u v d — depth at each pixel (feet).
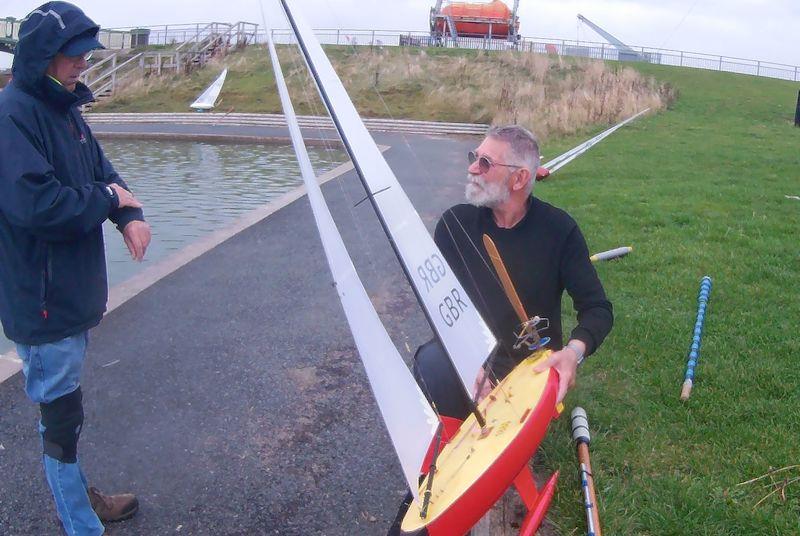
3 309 8.75
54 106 8.82
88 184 8.80
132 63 103.71
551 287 10.16
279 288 20.15
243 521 10.39
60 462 9.18
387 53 100.27
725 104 77.30
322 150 59.36
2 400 13.67
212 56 102.06
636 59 109.40
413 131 72.18
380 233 26.18
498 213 10.16
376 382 6.64
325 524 10.33
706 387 13.19
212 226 30.60
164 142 66.18
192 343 16.40
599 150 46.93
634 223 26.13
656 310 17.06
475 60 95.86
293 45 8.71
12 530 10.19
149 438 12.51
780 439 11.39
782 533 9.30
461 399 9.53
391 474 11.51
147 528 10.21
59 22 8.39
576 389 13.04
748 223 25.38
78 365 9.16
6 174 8.08
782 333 15.47
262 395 14.06
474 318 8.19
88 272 9.06
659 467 10.84
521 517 9.99
